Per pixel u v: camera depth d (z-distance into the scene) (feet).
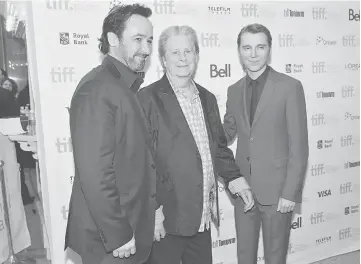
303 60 8.58
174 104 6.00
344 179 9.55
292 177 7.61
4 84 12.07
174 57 6.29
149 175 5.11
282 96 7.56
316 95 8.86
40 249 9.28
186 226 5.97
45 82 6.35
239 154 7.76
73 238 5.11
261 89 7.63
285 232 7.82
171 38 6.31
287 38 8.32
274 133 7.54
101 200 4.41
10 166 8.62
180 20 7.23
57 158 6.60
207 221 6.25
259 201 7.63
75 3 6.42
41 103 6.36
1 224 8.33
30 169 11.08
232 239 8.20
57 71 6.40
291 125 7.64
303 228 9.15
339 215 9.60
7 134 8.38
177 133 5.92
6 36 15.10
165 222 6.01
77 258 6.95
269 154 7.55
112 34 5.53
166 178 5.96
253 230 7.86
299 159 7.66
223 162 7.05
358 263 9.28
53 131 6.50
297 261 9.14
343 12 8.96
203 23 7.45
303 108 7.84
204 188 6.12
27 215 10.96
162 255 6.09
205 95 6.55
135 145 4.82
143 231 5.12
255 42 7.71
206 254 6.31
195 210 5.99
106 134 4.46
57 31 6.33
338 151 9.36
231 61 7.73
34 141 8.22
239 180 7.41
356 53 9.26
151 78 7.02
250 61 7.71
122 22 5.51
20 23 14.80
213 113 6.60
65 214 6.77
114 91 4.66
